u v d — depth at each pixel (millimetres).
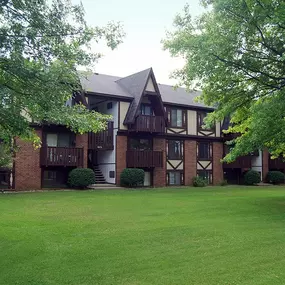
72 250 7582
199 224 10430
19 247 7812
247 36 13336
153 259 6969
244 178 31094
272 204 15086
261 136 13492
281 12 11477
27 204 14844
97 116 7344
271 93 14945
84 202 15672
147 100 26391
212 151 30172
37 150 22219
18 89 5824
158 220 11109
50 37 6004
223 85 14906
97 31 6457
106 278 5965
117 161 25125
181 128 28484
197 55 13539
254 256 7160
